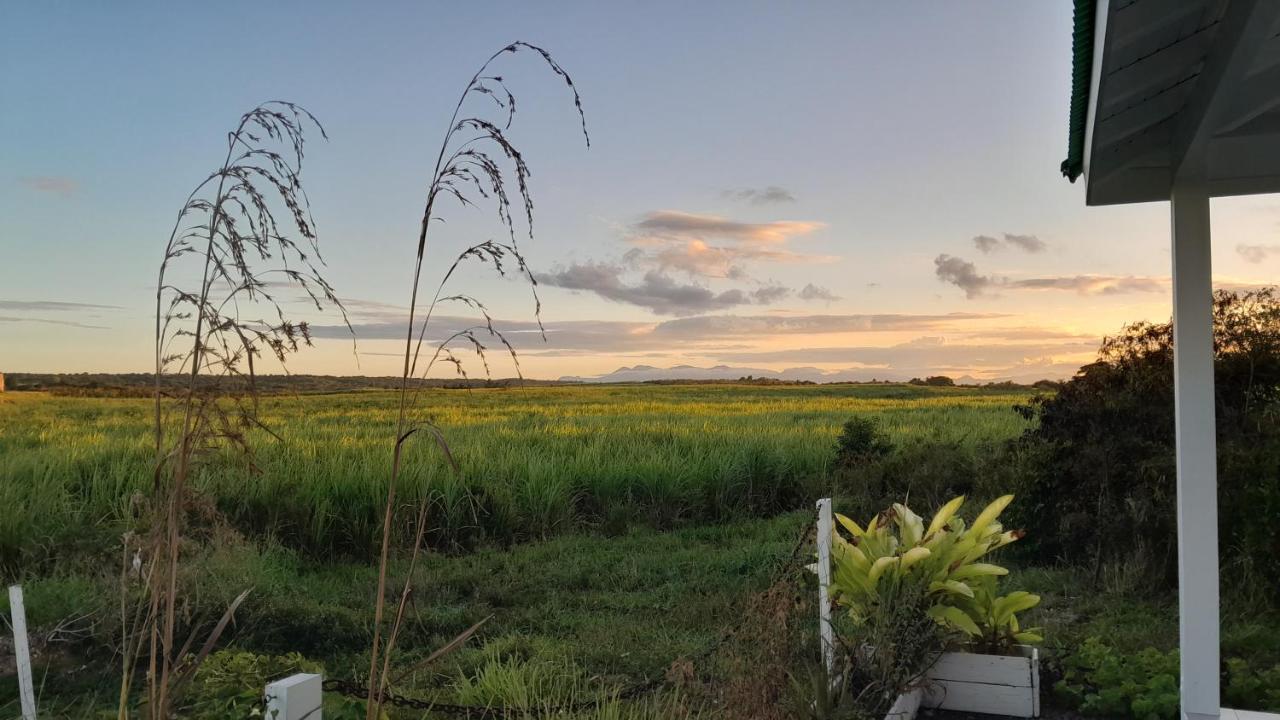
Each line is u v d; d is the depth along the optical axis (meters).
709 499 14.70
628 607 8.76
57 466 12.31
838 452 15.88
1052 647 6.19
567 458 15.46
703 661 5.20
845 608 5.70
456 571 10.36
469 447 16.23
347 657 7.04
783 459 15.84
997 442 13.88
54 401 23.89
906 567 5.36
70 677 6.09
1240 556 7.77
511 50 2.46
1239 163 4.62
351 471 12.55
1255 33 2.83
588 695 5.41
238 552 8.47
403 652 7.20
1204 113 3.71
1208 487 4.55
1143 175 4.94
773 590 5.00
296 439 16.30
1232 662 5.64
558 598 9.22
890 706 4.83
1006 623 5.55
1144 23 3.16
